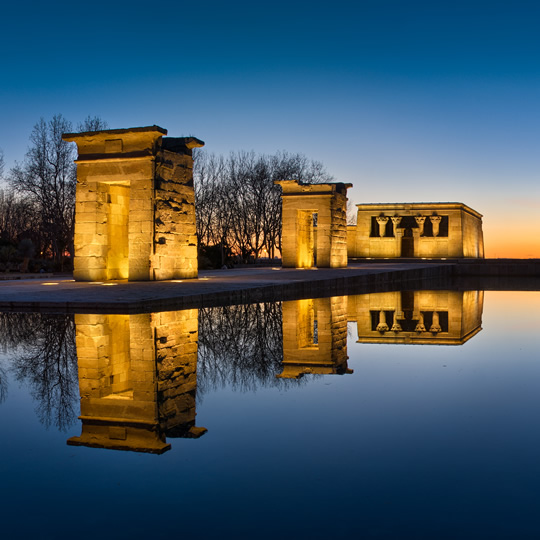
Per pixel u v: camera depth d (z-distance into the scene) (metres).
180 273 24.30
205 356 8.91
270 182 62.81
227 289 18.36
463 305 18.89
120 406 5.84
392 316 15.38
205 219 61.03
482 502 3.36
